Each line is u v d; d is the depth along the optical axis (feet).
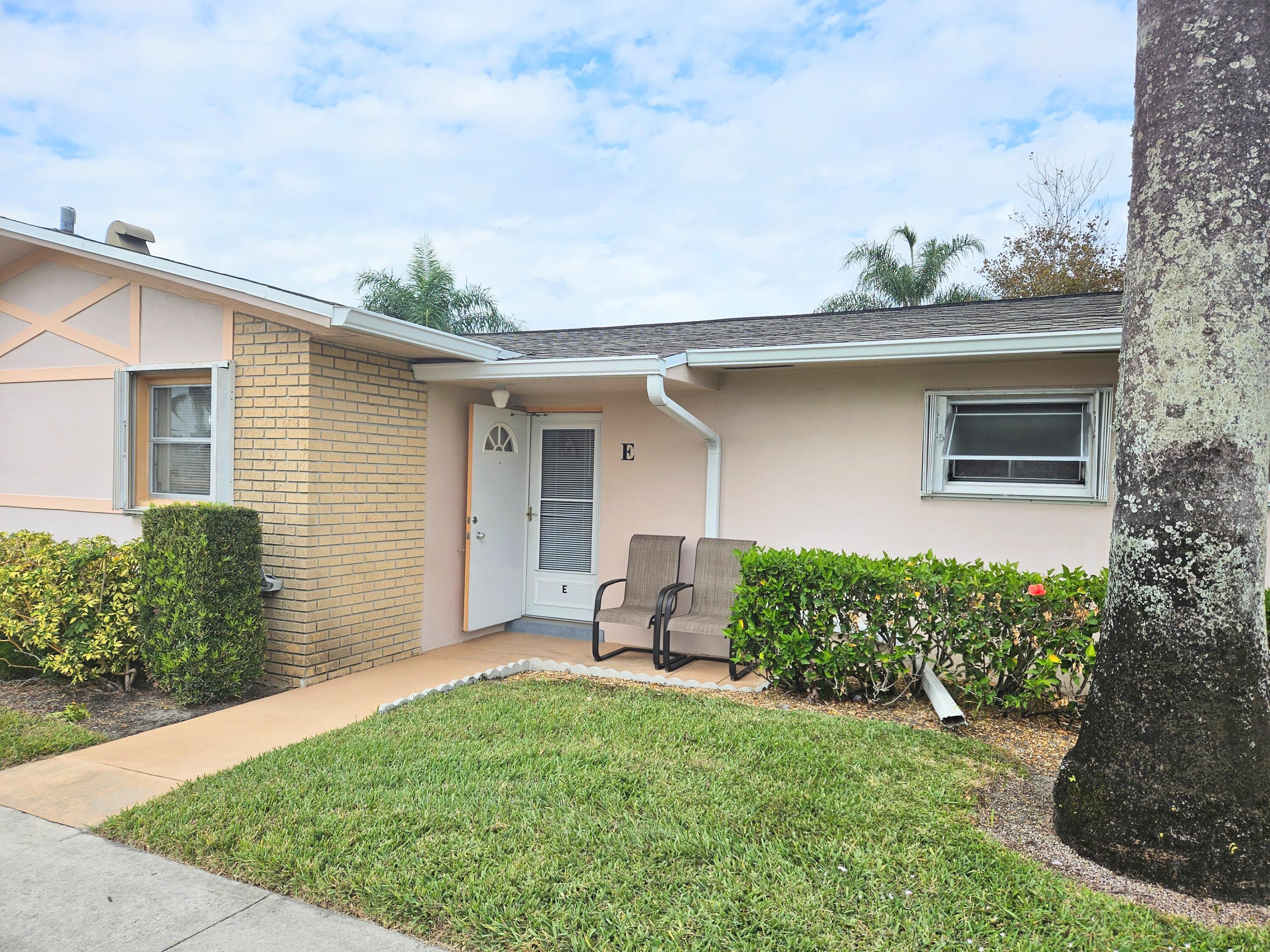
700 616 22.63
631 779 13.24
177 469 22.48
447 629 25.41
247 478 20.71
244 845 10.91
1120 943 8.79
